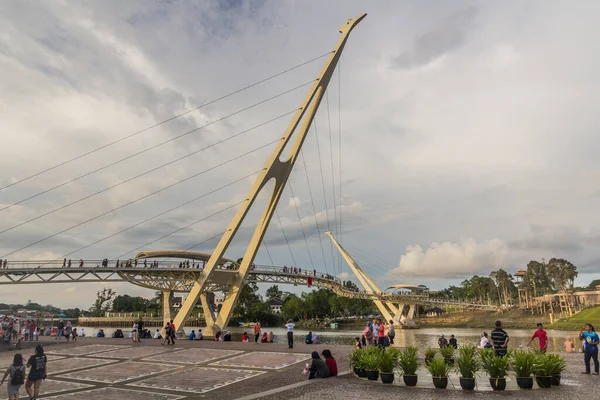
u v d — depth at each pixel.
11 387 13.91
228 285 55.59
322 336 82.94
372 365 16.34
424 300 130.12
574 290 132.75
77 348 33.09
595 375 16.92
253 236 57.50
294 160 57.66
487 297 173.88
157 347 32.88
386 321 126.06
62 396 15.59
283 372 19.86
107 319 157.00
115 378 19.39
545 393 13.45
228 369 21.33
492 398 12.75
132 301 196.00
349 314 183.25
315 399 12.76
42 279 54.94
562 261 139.12
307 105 57.09
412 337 81.25
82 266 56.62
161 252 85.06
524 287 154.12
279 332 108.75
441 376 14.69
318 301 161.88
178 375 19.83
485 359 15.02
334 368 17.41
